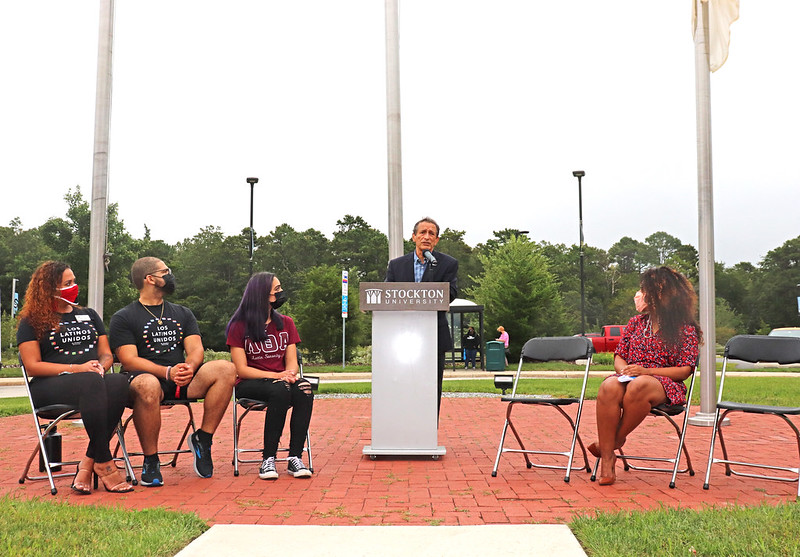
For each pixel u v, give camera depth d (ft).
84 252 149.79
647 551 10.34
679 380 17.06
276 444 17.66
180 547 10.96
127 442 24.12
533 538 11.28
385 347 20.27
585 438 24.62
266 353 18.83
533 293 111.45
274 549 10.82
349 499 14.88
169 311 18.13
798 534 10.81
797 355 16.90
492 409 35.35
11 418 32.42
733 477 17.40
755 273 305.94
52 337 16.42
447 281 21.44
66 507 13.05
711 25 28.30
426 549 10.75
